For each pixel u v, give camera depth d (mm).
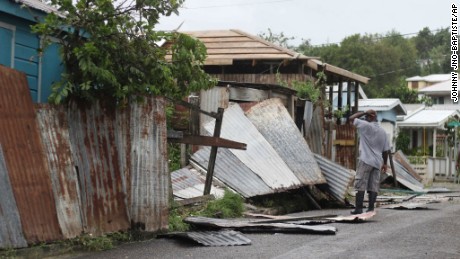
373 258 6891
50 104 7535
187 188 11727
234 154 12664
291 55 20859
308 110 17500
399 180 20781
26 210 6910
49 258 7000
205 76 9844
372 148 11164
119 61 8359
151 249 7645
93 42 7867
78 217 7578
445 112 39219
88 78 7836
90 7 8008
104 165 8031
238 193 11906
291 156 13625
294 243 7984
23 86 7230
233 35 22188
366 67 63250
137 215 8391
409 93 56594
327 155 19344
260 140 13203
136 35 8492
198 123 13078
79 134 7797
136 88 8453
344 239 8297
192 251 7477
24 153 7031
